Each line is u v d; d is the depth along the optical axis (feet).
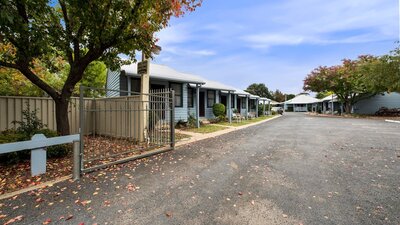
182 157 18.01
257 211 8.91
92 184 11.98
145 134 23.73
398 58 56.18
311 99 171.94
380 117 71.97
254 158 17.51
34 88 32.58
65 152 17.53
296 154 18.60
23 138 15.96
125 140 24.80
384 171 13.62
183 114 42.27
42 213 8.82
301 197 10.16
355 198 9.94
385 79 59.00
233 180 12.59
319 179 12.48
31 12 15.33
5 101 21.70
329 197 10.11
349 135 29.22
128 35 18.75
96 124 29.27
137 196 10.45
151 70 39.19
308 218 8.32
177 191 11.05
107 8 16.56
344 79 78.95
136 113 24.48
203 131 34.96
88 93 37.24
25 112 19.29
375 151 19.10
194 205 9.51
